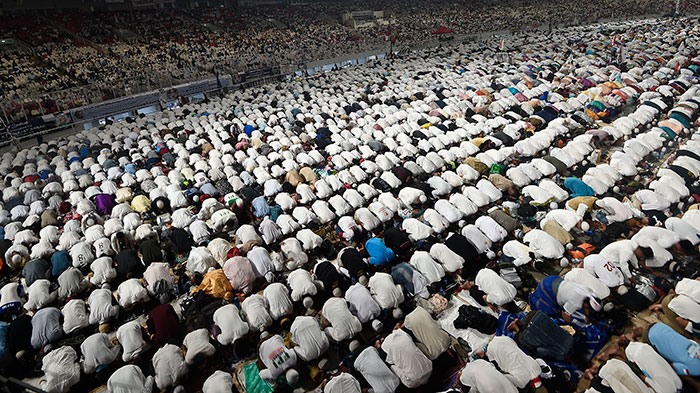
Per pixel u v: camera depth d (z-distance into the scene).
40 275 10.59
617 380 6.46
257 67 38.97
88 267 11.02
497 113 21.08
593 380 6.75
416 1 71.62
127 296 9.29
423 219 11.88
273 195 14.38
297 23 59.62
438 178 13.48
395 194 14.00
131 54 40.50
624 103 20.80
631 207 11.03
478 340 8.36
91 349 7.73
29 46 38.06
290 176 14.92
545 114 19.11
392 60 39.12
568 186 12.43
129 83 31.72
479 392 6.35
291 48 46.16
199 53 42.78
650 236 9.70
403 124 19.47
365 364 7.03
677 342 6.79
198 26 51.78
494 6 67.62
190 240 11.91
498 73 28.69
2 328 8.56
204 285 9.71
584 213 10.98
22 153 21.00
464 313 8.66
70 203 14.97
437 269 9.53
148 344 8.15
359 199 12.89
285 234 11.70
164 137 21.69
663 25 46.09
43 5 44.16
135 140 22.09
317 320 8.95
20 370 8.05
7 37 38.09
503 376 6.37
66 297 9.80
